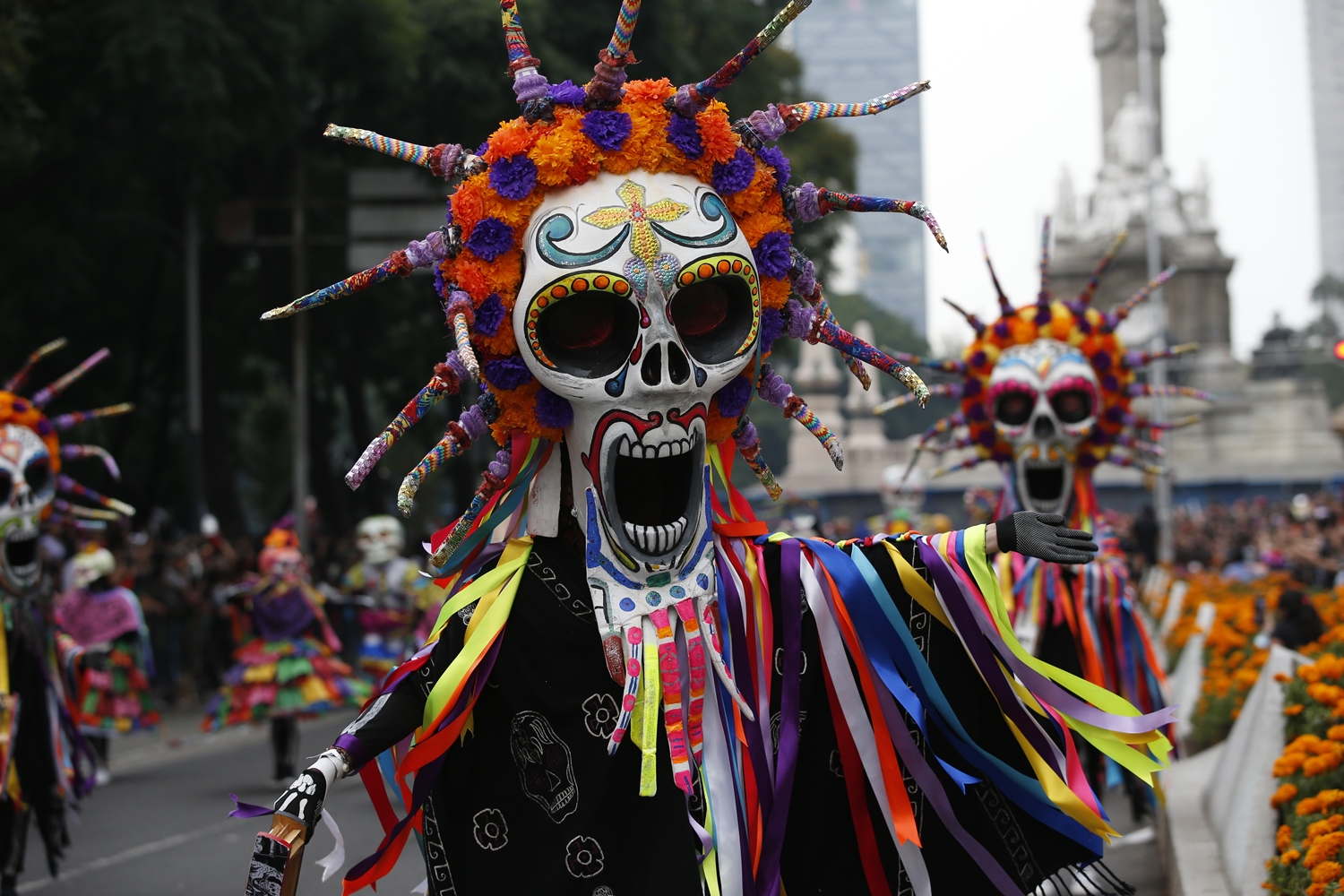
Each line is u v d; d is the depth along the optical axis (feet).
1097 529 28.84
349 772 12.59
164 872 29.04
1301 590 33.30
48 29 56.49
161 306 82.69
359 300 92.48
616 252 12.54
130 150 61.82
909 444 171.83
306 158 75.41
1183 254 201.26
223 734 54.70
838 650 13.39
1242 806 20.25
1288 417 184.55
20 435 26.84
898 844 13.12
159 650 59.52
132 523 79.20
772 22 12.58
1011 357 28.66
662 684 12.71
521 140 12.89
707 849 12.74
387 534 48.93
